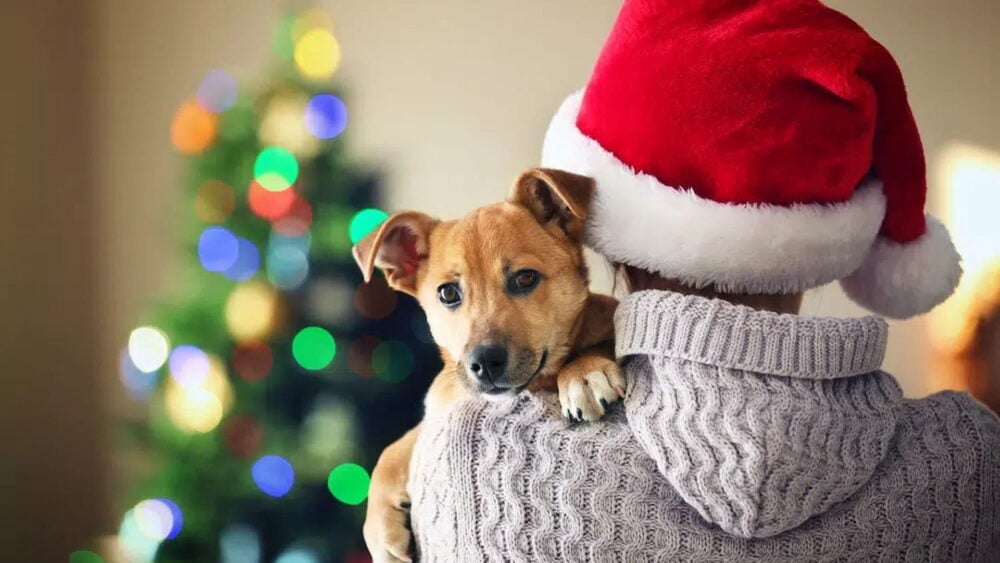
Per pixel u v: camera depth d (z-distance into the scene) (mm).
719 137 1143
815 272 1185
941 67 2568
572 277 1553
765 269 1165
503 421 1127
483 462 1108
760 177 1141
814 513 1034
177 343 2711
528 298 1536
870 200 1219
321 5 3336
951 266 1392
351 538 2662
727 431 1017
